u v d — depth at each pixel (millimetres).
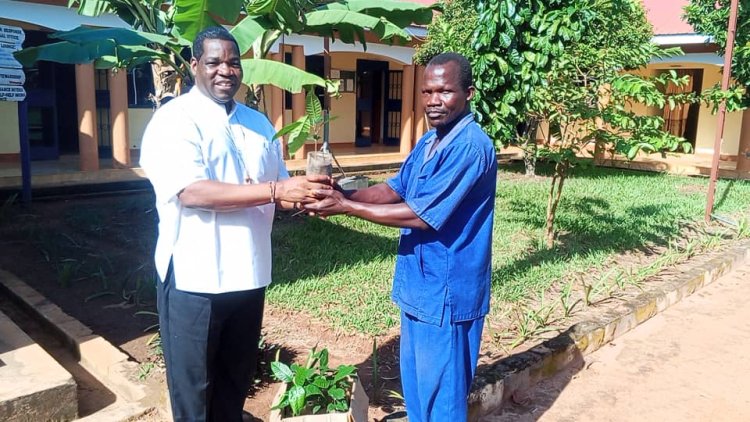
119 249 6363
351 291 5055
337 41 12242
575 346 4137
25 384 3100
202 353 2432
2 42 7469
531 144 6289
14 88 7703
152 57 6199
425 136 2711
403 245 2695
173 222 2330
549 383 3889
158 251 2396
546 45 5344
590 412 3555
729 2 10195
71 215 7660
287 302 4750
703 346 4508
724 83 7992
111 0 6605
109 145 11805
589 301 4930
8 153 10562
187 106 2318
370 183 11008
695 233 7500
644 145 5281
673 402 3691
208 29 2340
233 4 5070
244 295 2486
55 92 11148
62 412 3154
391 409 3348
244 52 5043
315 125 3305
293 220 7621
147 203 8320
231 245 2379
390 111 16141
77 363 3980
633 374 4043
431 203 2391
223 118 2371
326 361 3006
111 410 3340
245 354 2666
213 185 2213
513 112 5621
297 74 4711
